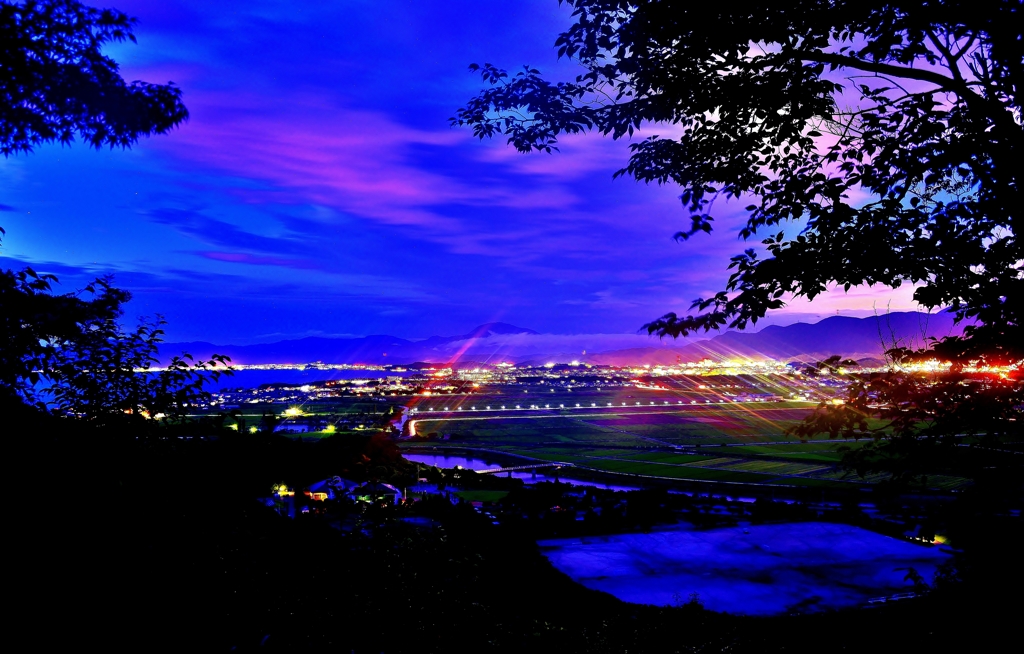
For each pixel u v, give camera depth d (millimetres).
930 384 6258
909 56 6191
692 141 7270
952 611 7832
